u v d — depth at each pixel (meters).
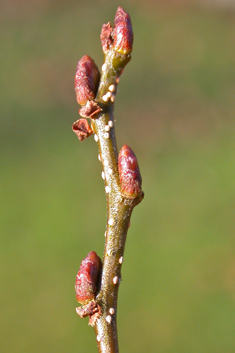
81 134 0.21
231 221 0.60
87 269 0.20
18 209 0.63
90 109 0.20
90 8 1.10
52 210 0.62
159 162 0.72
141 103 0.84
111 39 0.21
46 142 0.74
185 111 0.82
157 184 0.67
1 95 0.85
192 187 0.66
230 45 0.96
